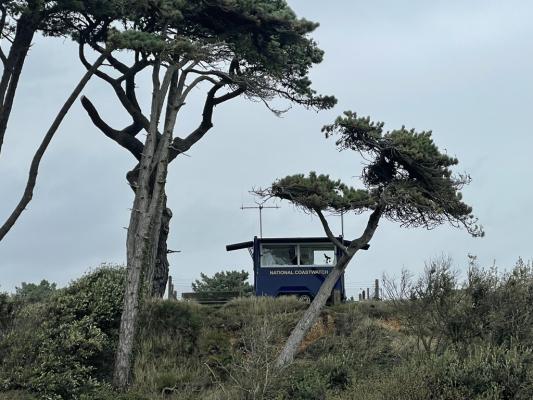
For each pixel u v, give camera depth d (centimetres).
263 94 2623
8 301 2073
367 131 2086
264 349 1720
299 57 2712
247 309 2406
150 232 2153
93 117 2716
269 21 2505
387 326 2277
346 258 2114
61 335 1941
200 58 2284
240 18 2486
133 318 2041
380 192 2141
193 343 2214
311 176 2053
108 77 2712
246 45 2556
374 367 1933
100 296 2141
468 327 1800
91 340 1955
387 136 2092
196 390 1925
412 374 1552
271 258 2742
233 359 1866
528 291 1786
